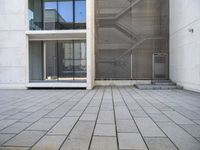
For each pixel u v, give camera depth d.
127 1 15.42
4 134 4.11
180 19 12.62
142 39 15.30
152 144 3.53
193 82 10.94
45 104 7.58
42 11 13.96
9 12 13.23
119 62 15.44
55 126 4.63
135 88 13.32
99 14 15.46
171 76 14.63
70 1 13.92
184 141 3.66
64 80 13.91
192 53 10.94
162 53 15.17
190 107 6.82
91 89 12.80
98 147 3.42
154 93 10.62
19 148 3.41
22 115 5.77
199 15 10.01
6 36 13.25
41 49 14.48
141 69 15.32
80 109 6.57
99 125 4.70
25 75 13.21
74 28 13.88
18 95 10.23
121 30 15.48
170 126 4.60
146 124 4.77
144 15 15.36
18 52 13.23
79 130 4.32
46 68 14.46
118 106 7.05
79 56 14.15
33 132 4.21
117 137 3.88
